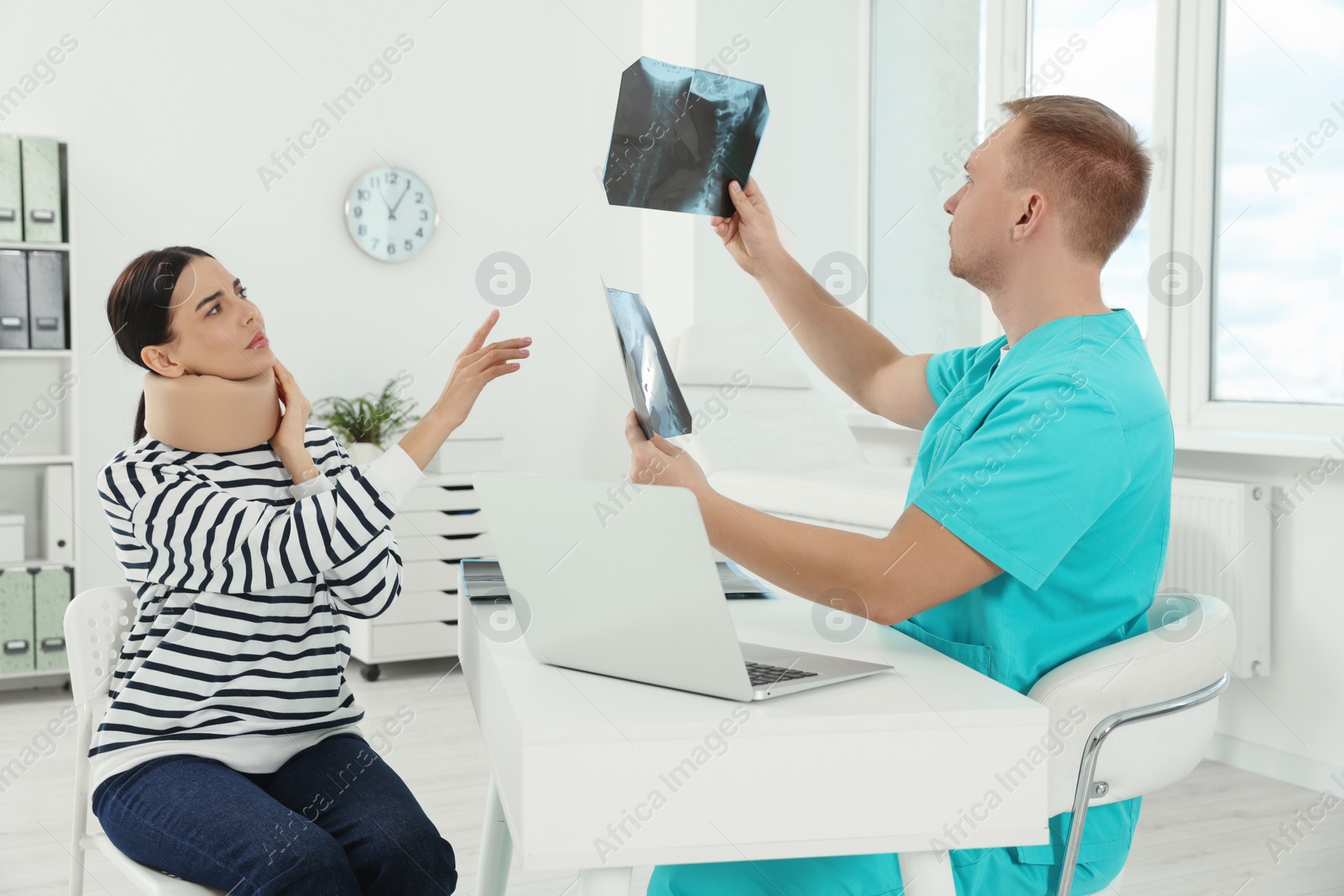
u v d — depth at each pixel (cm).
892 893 105
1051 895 108
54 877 212
